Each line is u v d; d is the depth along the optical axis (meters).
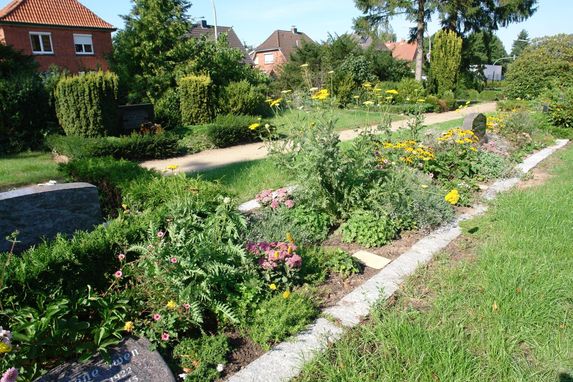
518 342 2.67
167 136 10.59
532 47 21.48
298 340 2.75
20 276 2.58
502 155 7.81
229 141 11.77
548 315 2.88
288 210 4.59
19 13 24.41
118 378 2.34
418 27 25.36
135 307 2.81
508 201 5.29
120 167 5.69
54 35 25.73
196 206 3.89
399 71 27.81
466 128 7.86
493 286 3.20
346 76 19.83
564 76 19.31
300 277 3.46
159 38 16.80
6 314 2.41
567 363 2.46
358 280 3.60
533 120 10.59
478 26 28.47
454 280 3.42
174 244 3.07
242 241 3.76
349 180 4.63
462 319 2.87
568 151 9.02
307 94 5.75
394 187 4.64
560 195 5.50
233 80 18.25
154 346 2.54
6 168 8.96
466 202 5.43
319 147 4.37
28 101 11.49
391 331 2.69
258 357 2.63
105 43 28.20
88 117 10.91
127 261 3.23
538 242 4.02
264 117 15.47
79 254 2.90
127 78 16.80
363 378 2.35
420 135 7.13
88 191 3.90
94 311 2.87
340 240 4.45
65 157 9.98
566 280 3.30
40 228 3.63
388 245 4.32
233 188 6.29
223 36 20.77
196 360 2.56
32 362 2.39
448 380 2.29
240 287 3.04
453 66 25.06
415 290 3.32
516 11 26.59
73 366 2.39
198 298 2.90
